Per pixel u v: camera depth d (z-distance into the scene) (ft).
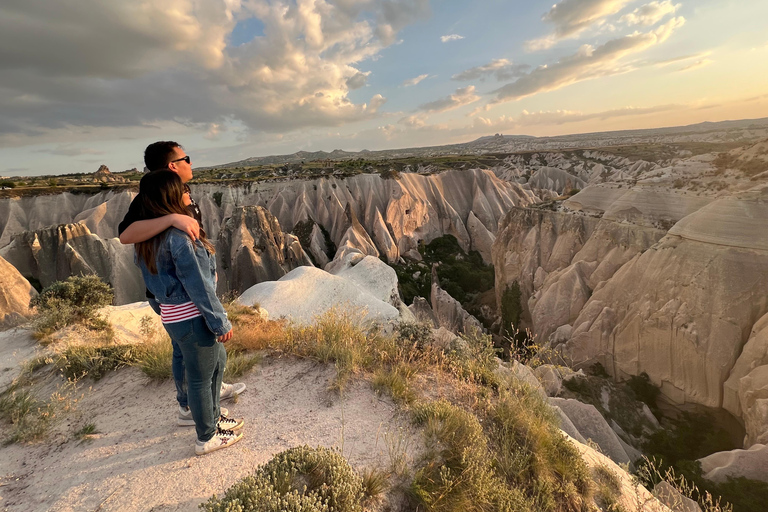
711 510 12.78
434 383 14.78
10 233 176.55
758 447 51.98
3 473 9.25
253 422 11.28
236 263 147.54
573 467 12.11
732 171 96.37
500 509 8.72
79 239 142.00
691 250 82.17
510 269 150.10
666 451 67.77
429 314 121.39
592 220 124.06
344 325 17.66
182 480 8.71
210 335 9.10
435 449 10.23
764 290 71.36
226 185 224.53
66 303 25.18
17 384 14.94
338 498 7.66
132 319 30.78
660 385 81.51
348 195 231.91
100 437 10.71
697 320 76.38
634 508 12.41
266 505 6.97
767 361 65.77
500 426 12.65
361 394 12.99
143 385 14.10
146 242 8.45
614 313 94.32
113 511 7.79
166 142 9.92
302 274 82.38
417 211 230.89
